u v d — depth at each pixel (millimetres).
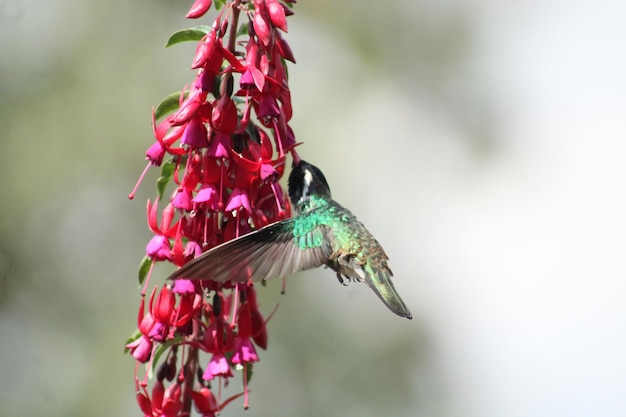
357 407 12031
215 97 5578
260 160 5477
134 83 12898
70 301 12180
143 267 5922
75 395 11805
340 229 6723
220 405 5945
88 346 12055
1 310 12016
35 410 11648
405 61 14336
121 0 13148
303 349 12070
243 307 5957
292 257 6094
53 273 12281
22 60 12711
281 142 5566
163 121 5633
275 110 5402
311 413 11859
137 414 11766
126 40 13031
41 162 12547
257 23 5410
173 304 5664
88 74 12828
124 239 12492
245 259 5305
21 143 12523
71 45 12867
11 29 12695
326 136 13484
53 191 12508
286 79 5707
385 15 14359
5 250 12180
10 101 12586
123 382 11891
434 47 14492
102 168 12625
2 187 12383
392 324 12523
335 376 12094
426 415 12461
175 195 5465
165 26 13227
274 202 5867
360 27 14297
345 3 14297
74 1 12977
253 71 5355
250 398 11812
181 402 5961
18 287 12125
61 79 12766
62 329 12086
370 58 14219
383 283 6703
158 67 13023
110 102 12766
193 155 5531
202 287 5621
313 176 6797
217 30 5473
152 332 5617
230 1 5633
